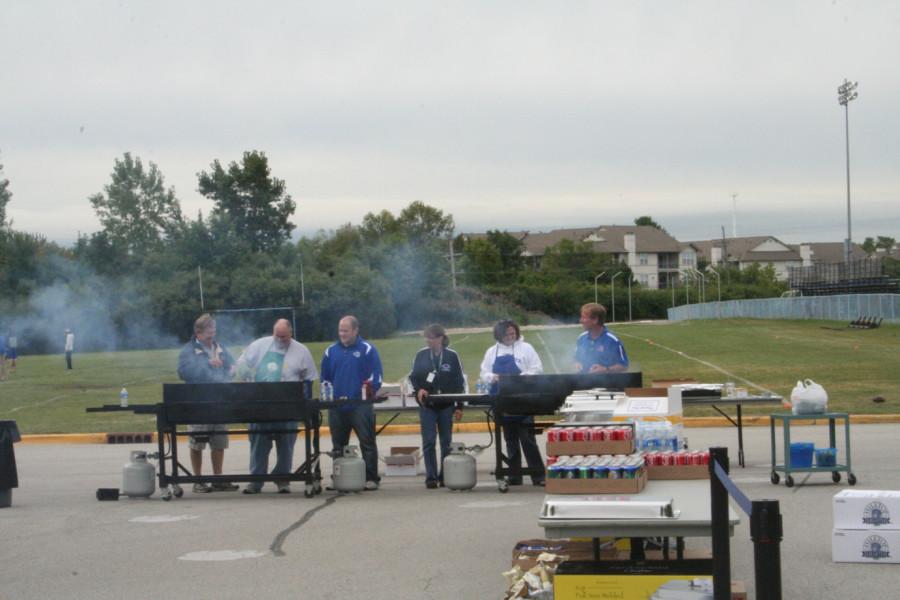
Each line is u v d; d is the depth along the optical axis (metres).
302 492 13.27
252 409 12.53
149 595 8.11
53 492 13.68
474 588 8.09
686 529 6.49
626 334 57.78
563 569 6.98
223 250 88.06
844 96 79.88
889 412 20.62
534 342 55.97
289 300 83.19
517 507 11.66
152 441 19.89
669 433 8.38
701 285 134.75
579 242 154.50
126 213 105.06
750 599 7.42
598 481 7.11
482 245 142.50
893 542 8.63
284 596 7.99
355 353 13.16
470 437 19.89
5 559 9.52
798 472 12.50
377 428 20.61
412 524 10.77
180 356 13.58
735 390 14.11
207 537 10.33
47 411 25.38
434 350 13.40
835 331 54.16
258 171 97.12
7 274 87.56
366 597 7.91
